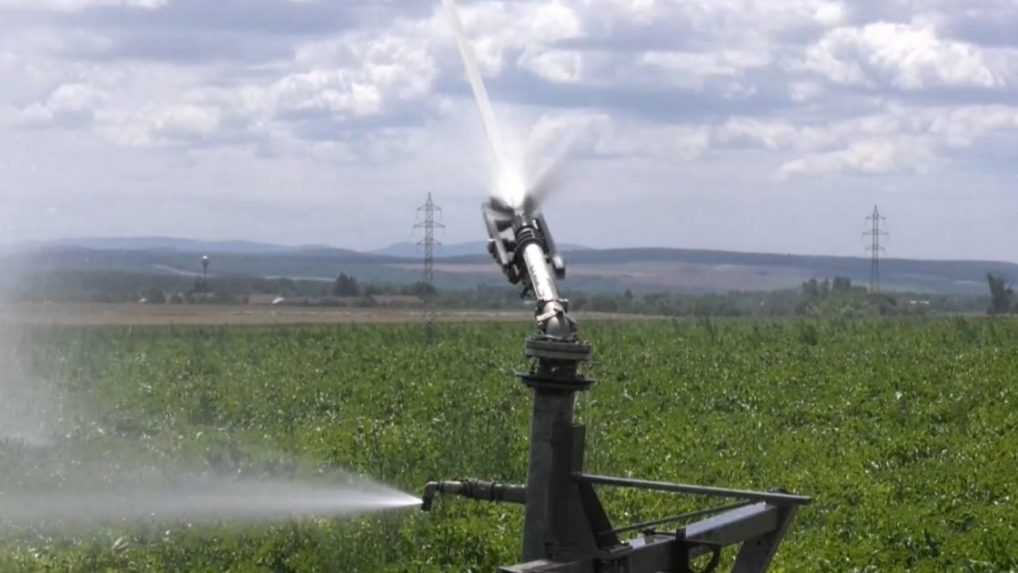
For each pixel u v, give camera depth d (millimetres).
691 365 76812
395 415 61906
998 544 35531
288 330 118125
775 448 51125
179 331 118125
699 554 23016
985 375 68750
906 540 36594
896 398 62375
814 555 34656
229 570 33688
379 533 35719
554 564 19984
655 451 50250
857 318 113562
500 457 46875
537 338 20281
